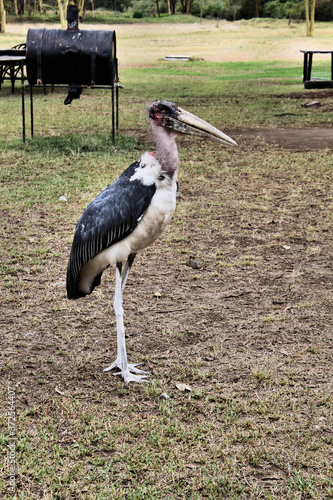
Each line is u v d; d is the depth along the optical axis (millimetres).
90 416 3746
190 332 4855
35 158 10523
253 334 4832
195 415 3801
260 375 4184
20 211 7742
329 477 3227
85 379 4207
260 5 73812
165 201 4035
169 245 6789
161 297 5523
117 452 3439
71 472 3254
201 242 6895
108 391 4074
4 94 19531
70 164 10141
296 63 30922
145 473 3271
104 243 4070
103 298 5496
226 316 5168
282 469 3307
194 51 39219
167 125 3963
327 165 10211
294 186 9062
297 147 11719
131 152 11055
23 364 4375
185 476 3250
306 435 3566
